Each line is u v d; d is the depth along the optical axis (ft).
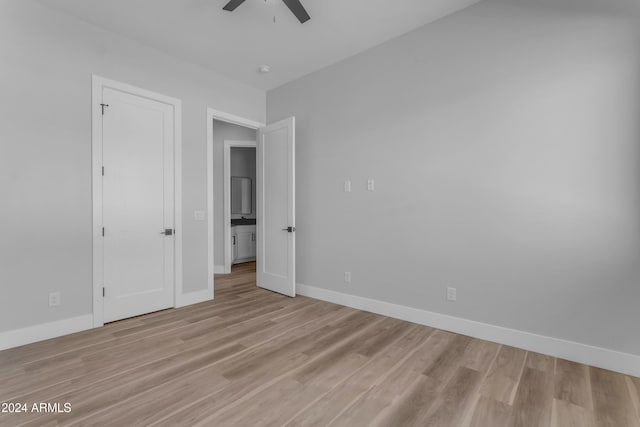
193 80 11.43
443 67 8.85
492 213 8.09
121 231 9.63
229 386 6.02
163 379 6.25
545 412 5.32
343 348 7.72
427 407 5.43
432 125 9.07
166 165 10.68
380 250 10.28
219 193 16.71
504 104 7.86
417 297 9.46
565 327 7.16
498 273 8.02
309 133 12.36
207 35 9.64
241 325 9.25
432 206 9.11
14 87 7.69
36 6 8.00
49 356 7.19
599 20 6.70
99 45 9.12
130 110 9.81
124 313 9.70
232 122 12.97
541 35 7.35
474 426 4.97
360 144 10.77
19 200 7.77
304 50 10.60
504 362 7.00
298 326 9.18
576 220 7.00
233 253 19.12
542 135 7.37
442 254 8.96
